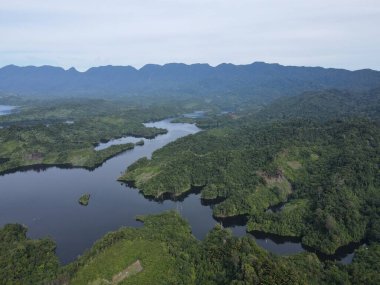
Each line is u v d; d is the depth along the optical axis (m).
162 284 154.88
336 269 162.00
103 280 158.50
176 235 196.00
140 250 178.12
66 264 184.38
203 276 161.12
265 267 151.12
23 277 165.62
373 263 168.12
